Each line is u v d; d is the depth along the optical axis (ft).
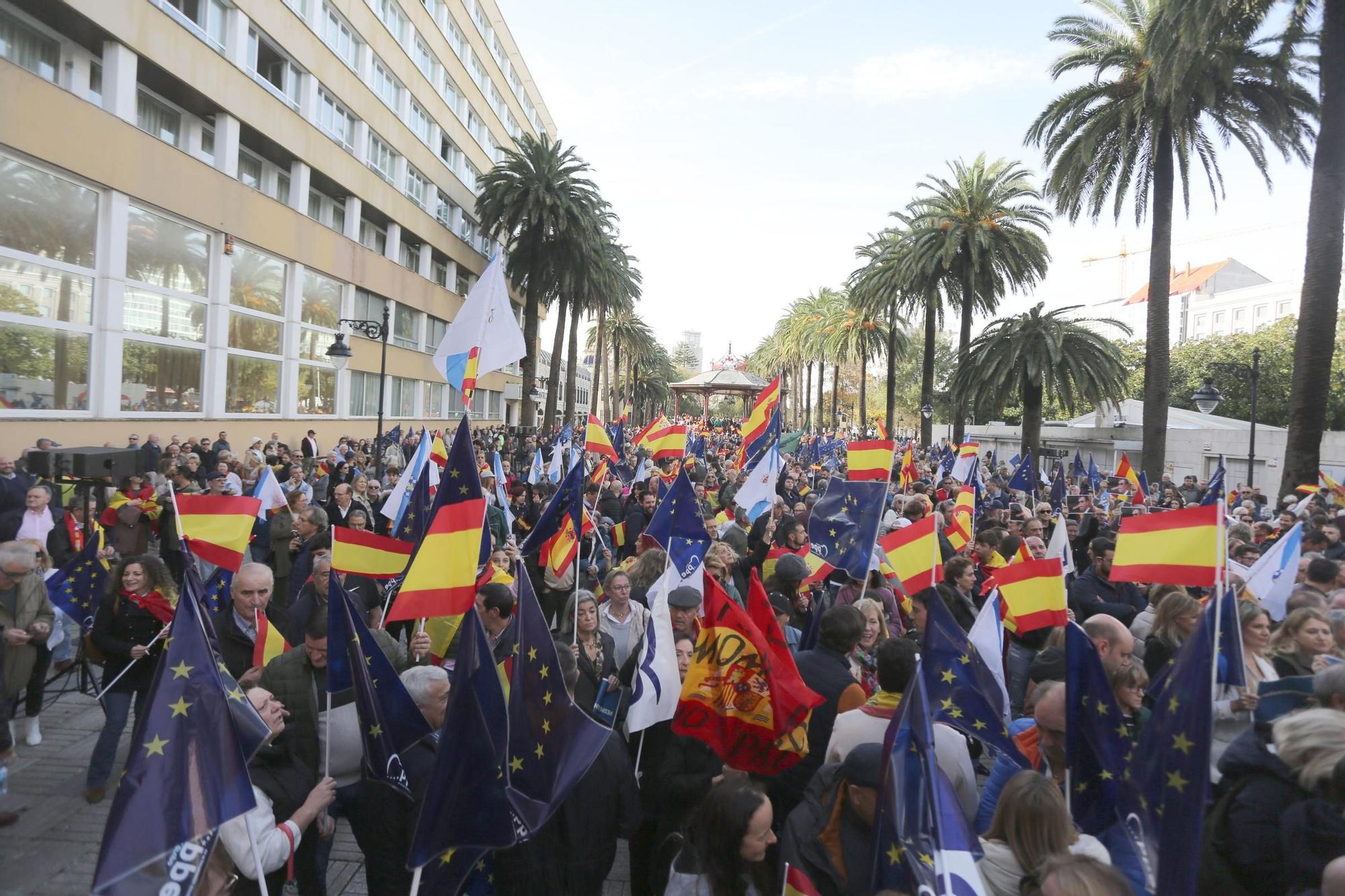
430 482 29.91
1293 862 10.15
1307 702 12.92
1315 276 55.21
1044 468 122.83
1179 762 10.29
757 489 34.81
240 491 37.65
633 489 51.16
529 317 136.67
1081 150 81.76
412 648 18.42
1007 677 22.75
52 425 56.75
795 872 10.81
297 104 94.43
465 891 13.51
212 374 76.95
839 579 27.71
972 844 9.16
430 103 140.05
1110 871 7.89
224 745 10.28
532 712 12.62
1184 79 67.26
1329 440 91.50
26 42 57.06
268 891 13.58
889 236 130.72
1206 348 165.27
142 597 19.93
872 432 151.02
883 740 12.38
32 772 21.49
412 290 133.90
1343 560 26.76
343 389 107.76
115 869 9.36
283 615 20.20
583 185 133.18
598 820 13.00
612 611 21.21
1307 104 71.31
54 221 57.11
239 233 79.77
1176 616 17.97
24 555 20.51
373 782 13.24
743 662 13.98
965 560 24.43
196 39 71.00
